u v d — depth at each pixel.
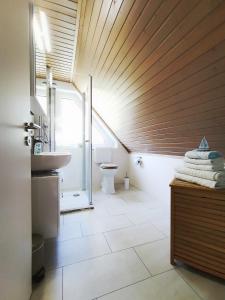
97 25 1.47
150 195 2.98
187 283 1.13
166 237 1.67
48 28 1.82
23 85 0.89
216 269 1.12
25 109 0.94
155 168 2.83
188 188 1.21
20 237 0.83
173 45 1.10
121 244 1.56
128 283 1.13
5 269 0.64
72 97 3.45
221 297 1.03
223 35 0.86
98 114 3.41
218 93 1.14
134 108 2.11
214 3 0.79
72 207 2.34
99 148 3.49
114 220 2.04
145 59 1.37
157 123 1.98
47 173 1.59
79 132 3.52
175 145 2.12
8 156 0.67
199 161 1.26
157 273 1.22
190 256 1.22
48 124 2.85
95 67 2.09
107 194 3.05
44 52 2.31
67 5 1.51
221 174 1.13
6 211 0.65
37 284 1.12
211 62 1.01
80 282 1.14
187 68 1.15
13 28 0.72
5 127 0.64
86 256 1.40
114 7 1.20
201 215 1.17
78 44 1.98
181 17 0.94
